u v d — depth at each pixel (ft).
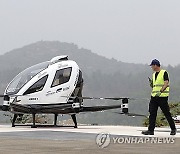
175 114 73.20
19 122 68.03
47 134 37.35
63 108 50.57
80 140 30.53
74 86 51.24
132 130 46.55
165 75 39.65
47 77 49.98
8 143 27.91
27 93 49.44
